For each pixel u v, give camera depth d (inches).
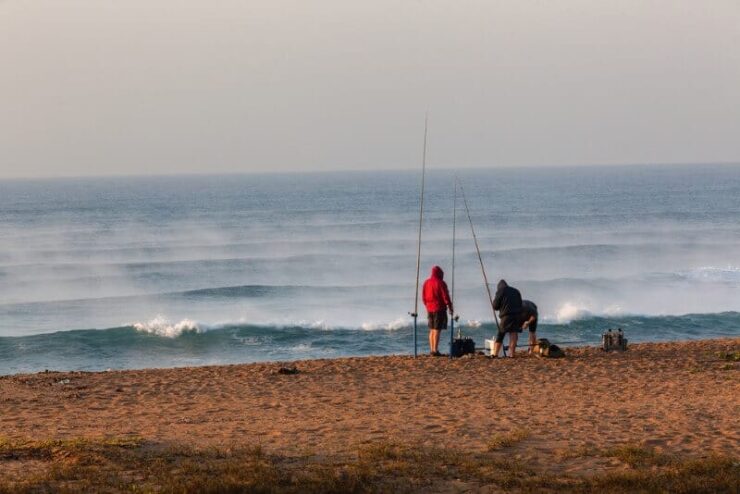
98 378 1451.8
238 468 740.0
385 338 2433.6
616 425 965.8
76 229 6200.8
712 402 1126.4
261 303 3184.1
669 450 841.5
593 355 1611.7
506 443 863.1
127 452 813.9
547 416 1032.8
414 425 979.3
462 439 896.9
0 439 863.1
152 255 4638.3
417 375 1407.5
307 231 5836.6
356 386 1317.7
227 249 4817.9
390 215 7445.9
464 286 3472.0
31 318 2965.1
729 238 5280.5
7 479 712.4
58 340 2389.3
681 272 3801.7
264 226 6294.3
